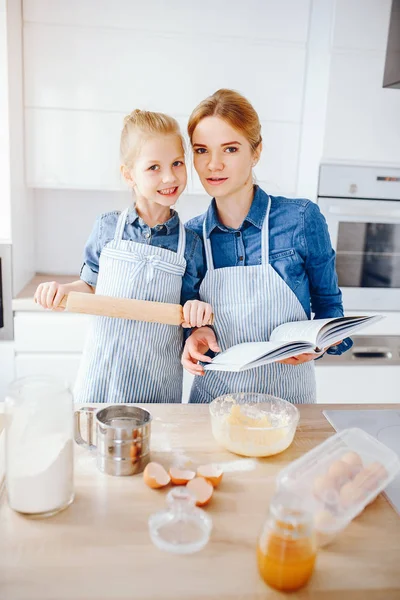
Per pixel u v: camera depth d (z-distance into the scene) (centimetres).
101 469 80
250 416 96
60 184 210
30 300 200
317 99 211
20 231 212
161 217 121
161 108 205
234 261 119
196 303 103
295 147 216
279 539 57
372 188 216
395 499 76
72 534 66
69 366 205
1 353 204
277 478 70
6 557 61
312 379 127
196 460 84
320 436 94
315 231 119
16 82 195
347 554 64
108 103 203
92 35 197
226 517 70
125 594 57
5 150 190
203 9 199
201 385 124
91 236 127
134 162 112
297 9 202
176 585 58
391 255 222
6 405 70
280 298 116
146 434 80
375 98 208
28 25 195
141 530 67
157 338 117
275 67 206
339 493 68
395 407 109
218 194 112
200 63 203
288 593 58
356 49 202
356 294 223
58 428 69
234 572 60
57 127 204
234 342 119
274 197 122
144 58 201
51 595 56
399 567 62
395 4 196
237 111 105
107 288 119
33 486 67
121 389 118
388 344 224
